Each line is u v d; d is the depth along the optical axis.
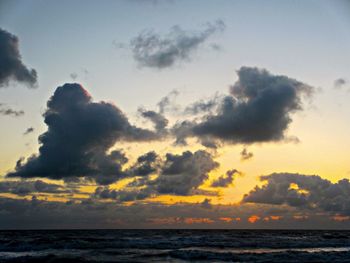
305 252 40.62
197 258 35.59
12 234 89.00
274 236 82.44
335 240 66.75
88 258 35.03
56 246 47.69
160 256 37.03
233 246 51.81
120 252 41.34
